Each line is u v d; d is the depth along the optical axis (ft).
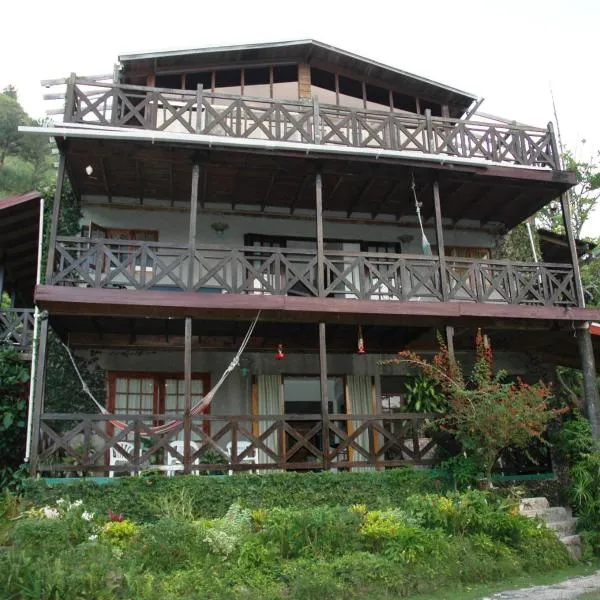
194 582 20.63
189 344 30.91
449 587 23.03
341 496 29.27
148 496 27.53
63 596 18.30
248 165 33.53
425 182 36.65
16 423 36.19
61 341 35.73
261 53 40.70
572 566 27.37
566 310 35.83
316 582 20.98
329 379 41.32
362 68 42.55
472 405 30.12
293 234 41.11
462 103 45.34
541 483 38.93
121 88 33.09
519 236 45.75
